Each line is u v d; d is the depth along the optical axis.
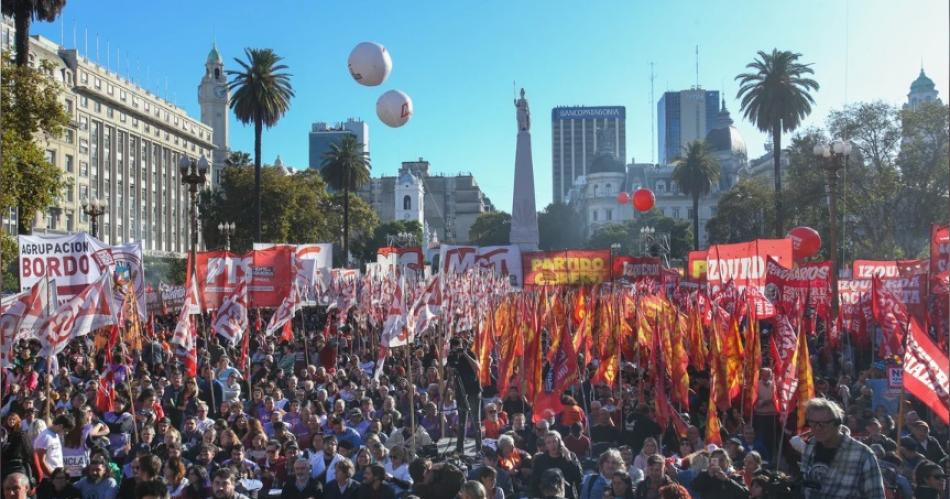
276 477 12.61
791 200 56.81
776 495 8.46
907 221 54.78
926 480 9.82
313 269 31.91
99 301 14.40
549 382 16.95
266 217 74.75
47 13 35.00
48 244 18.30
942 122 51.47
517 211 68.56
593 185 177.88
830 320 25.08
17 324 14.52
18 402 14.28
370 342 29.52
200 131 126.00
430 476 9.91
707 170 81.62
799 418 11.79
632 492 9.91
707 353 18.28
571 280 36.53
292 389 17.78
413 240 114.31
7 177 30.17
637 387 17.83
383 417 15.55
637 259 36.12
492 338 22.11
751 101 56.56
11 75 30.91
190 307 17.78
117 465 12.34
